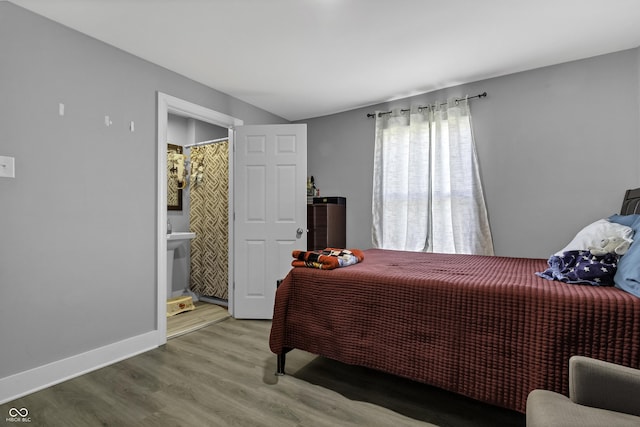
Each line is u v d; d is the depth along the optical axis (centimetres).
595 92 273
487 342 151
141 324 263
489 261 253
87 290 230
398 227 367
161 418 169
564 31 234
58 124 216
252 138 345
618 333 126
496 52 266
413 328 170
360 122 402
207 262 420
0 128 190
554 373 135
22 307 199
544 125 294
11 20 195
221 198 404
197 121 451
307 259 215
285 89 341
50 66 212
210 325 324
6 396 189
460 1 199
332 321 194
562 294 139
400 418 167
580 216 280
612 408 104
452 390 157
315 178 439
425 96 355
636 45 255
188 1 197
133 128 260
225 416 170
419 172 353
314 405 179
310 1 198
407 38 243
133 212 260
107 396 191
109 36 235
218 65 284
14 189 196
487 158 320
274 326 212
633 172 260
